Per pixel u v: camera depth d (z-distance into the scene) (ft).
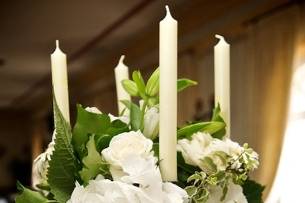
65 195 2.12
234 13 10.98
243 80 11.53
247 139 10.55
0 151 27.99
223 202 2.09
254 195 2.38
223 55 2.48
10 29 12.20
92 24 11.98
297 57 9.58
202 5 10.74
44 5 10.44
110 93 18.52
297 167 9.95
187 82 2.33
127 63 15.99
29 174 27.40
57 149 2.09
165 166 2.07
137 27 12.35
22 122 28.55
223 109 2.46
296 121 9.92
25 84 20.02
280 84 9.77
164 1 10.44
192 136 2.20
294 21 9.59
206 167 2.07
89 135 2.14
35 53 14.84
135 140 2.04
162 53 2.12
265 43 10.19
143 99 2.31
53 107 2.18
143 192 1.89
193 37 12.74
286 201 9.96
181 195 1.95
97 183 1.94
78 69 17.38
